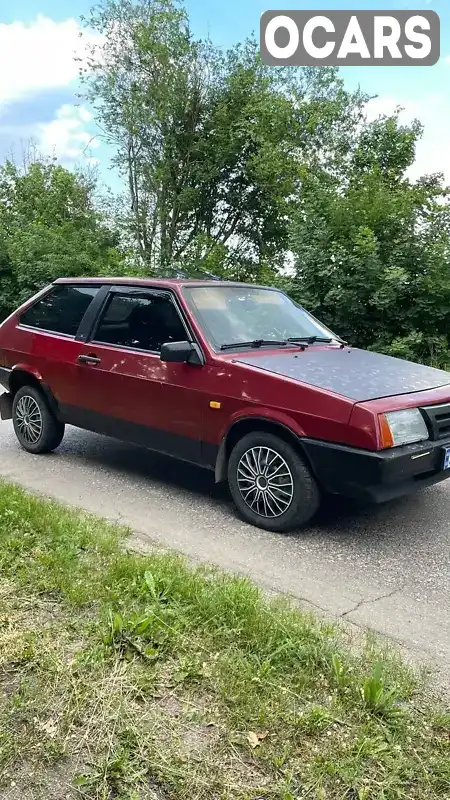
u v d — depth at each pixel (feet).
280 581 12.54
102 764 7.17
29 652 9.04
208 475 19.45
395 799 6.91
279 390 14.67
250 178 77.30
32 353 20.85
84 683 8.46
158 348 17.20
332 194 40.11
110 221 79.25
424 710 8.44
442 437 14.62
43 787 6.89
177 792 6.87
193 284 17.85
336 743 7.64
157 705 8.16
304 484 14.52
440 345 34.09
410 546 14.55
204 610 10.23
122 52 77.30
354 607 11.59
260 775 7.14
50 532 13.19
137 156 79.15
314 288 36.99
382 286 34.60
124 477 19.10
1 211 81.61
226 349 16.30
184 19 75.92
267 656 9.21
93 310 19.35
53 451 21.80
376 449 13.37
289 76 78.33
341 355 17.42
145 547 13.64
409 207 37.40
